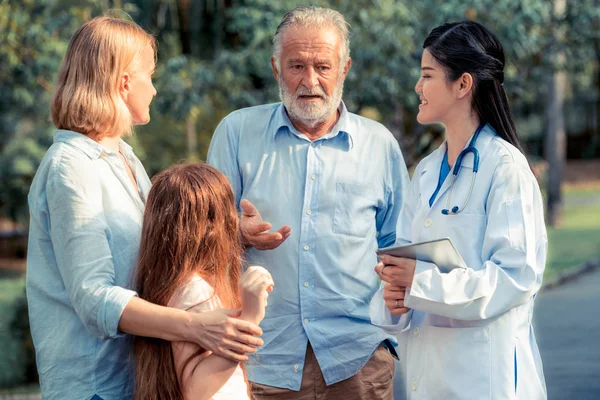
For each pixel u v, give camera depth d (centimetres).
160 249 316
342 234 439
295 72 429
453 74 364
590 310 1310
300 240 436
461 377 356
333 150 446
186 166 327
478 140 366
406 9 891
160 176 324
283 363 433
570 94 3772
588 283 1560
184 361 309
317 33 427
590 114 4153
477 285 342
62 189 320
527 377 357
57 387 329
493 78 366
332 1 903
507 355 353
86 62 333
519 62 1004
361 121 457
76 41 336
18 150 1767
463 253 363
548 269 1675
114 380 329
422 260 351
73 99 330
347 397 437
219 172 328
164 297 315
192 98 903
